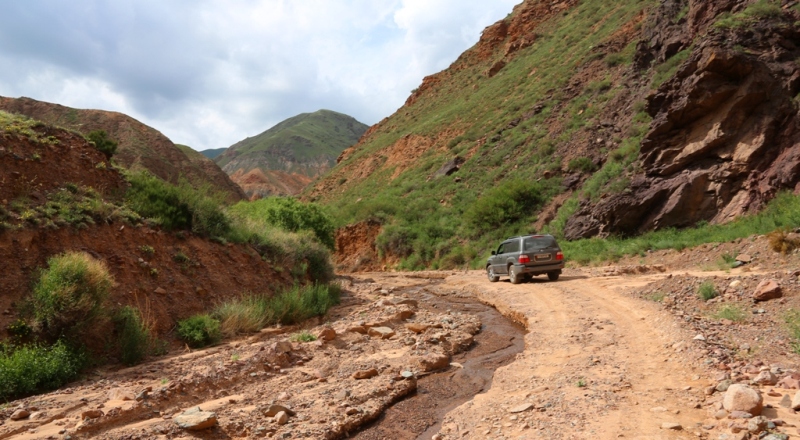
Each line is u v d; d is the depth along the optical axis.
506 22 75.88
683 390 5.55
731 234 16.03
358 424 5.76
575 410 5.31
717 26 19.92
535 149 35.09
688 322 8.27
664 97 22.03
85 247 10.16
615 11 49.31
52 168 11.39
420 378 7.55
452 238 31.84
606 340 8.16
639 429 4.63
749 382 5.42
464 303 14.95
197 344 10.27
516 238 17.03
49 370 7.36
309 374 7.51
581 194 25.94
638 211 21.23
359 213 39.78
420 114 70.31
